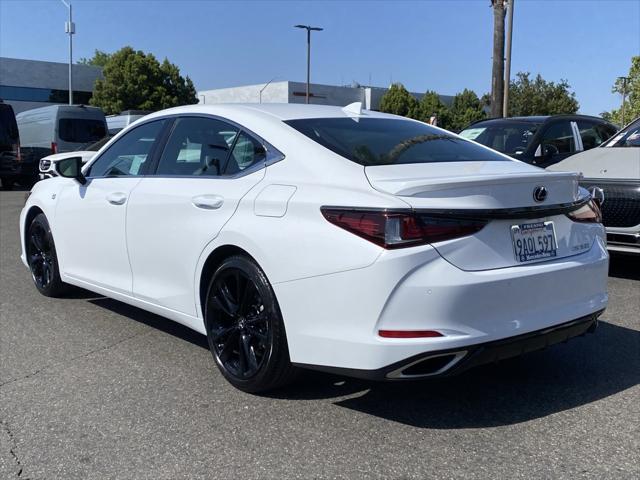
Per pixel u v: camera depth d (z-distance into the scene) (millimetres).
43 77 43812
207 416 3416
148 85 45000
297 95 50781
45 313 5449
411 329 2928
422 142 3893
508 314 3090
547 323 3217
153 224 4230
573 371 4000
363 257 2969
